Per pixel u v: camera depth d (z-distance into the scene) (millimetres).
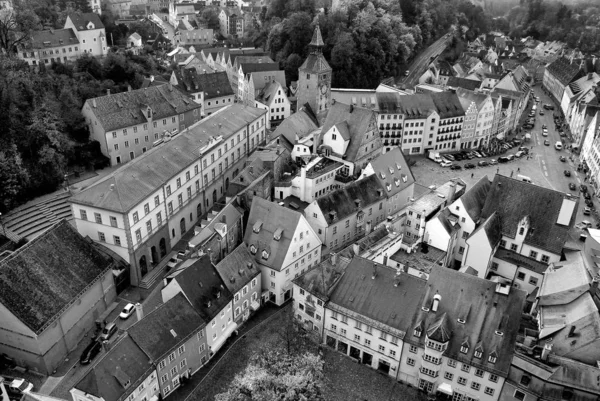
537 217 98938
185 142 116062
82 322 82812
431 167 161250
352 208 109250
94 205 90750
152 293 90250
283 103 183625
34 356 74750
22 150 112625
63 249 83375
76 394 63781
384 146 166875
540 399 69062
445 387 75625
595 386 67750
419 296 78000
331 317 82562
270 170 118000
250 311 90500
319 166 125438
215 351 81188
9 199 104938
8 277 74375
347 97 166125
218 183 126188
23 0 184125
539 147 183250
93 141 127438
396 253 99688
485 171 159625
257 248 93438
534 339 77750
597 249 95875
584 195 146750
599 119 162625
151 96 137000
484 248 96250
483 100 172750
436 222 99188
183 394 74438
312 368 73562
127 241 91750
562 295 82000
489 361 71188
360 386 77875
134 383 66125
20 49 165250
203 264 82312
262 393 66688
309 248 97625
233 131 129875
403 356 77188
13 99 116125
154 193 98125
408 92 192500
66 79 143875
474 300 75250
